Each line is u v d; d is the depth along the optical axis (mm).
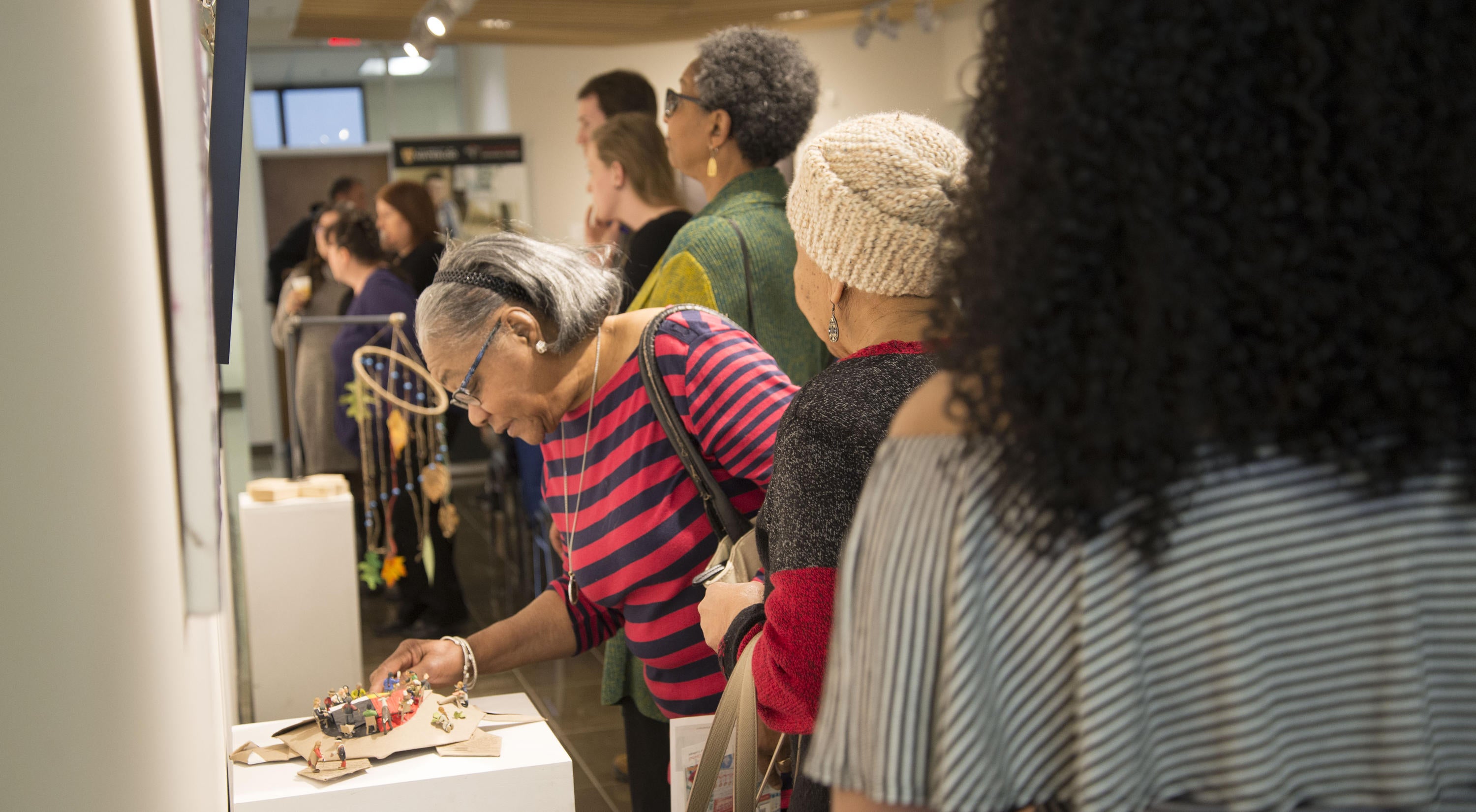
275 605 3408
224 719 1492
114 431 730
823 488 1122
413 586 4750
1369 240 575
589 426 1696
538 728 1637
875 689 661
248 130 9281
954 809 623
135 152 844
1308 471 618
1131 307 589
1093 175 590
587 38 8266
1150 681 629
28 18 609
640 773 2020
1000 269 621
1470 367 590
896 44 9062
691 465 1591
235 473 8406
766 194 2326
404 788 1442
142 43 931
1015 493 619
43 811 614
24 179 604
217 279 1092
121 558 734
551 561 3844
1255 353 586
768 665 1150
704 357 1591
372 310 4484
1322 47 564
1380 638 627
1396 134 573
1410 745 626
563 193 8672
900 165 1206
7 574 593
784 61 2324
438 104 9422
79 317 666
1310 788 642
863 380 1168
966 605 636
